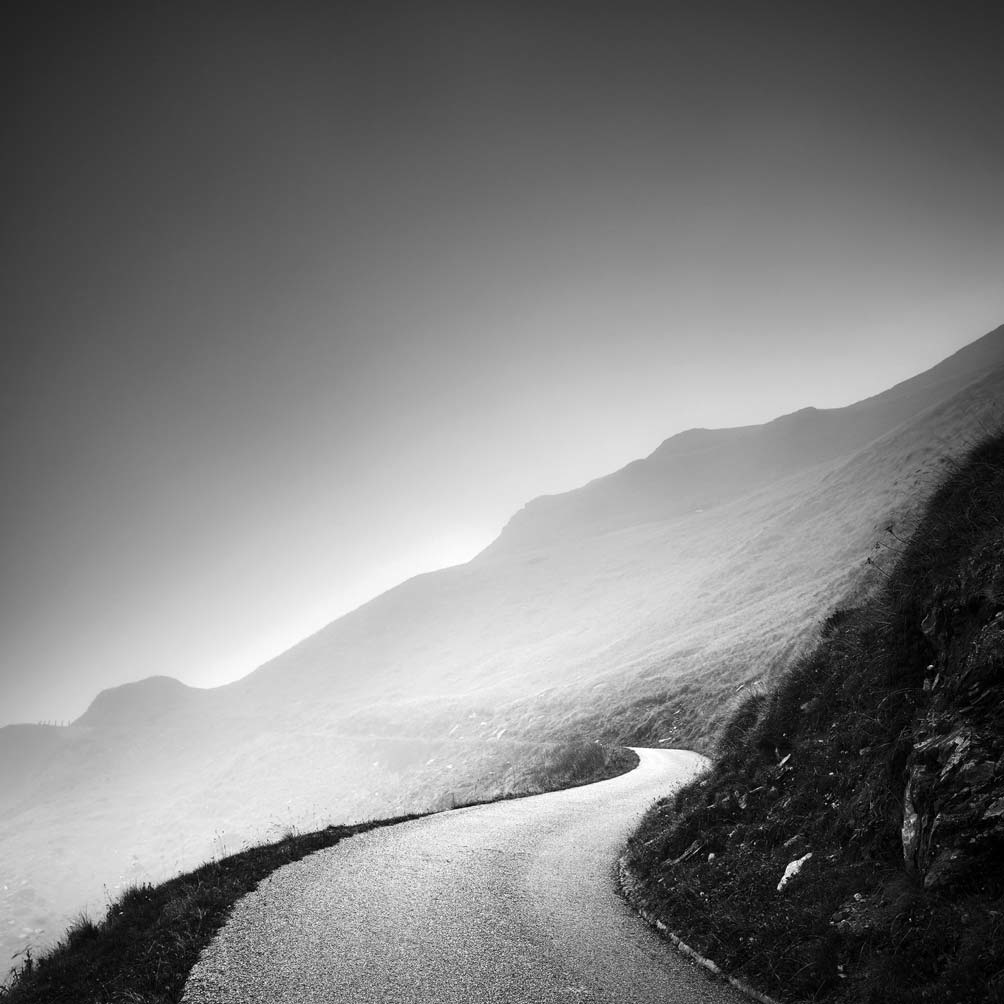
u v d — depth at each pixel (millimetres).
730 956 7000
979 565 7621
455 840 14102
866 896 6492
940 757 6508
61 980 7797
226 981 6953
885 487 75625
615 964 7293
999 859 5270
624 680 52844
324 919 8859
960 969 4703
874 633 10133
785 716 11539
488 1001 6414
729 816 10586
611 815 16922
